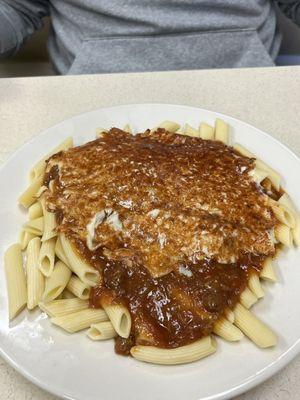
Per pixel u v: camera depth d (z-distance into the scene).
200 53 0.50
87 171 0.31
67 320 0.25
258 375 0.23
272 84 0.42
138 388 0.23
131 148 0.32
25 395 0.24
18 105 0.41
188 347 0.24
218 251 0.27
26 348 0.24
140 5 0.48
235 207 0.29
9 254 0.28
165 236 0.27
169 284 0.26
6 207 0.31
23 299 0.26
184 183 0.30
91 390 0.22
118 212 0.28
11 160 0.33
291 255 0.28
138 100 0.41
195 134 0.36
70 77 0.44
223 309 0.26
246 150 0.34
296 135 0.38
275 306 0.26
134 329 0.25
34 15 0.55
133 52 0.50
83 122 0.36
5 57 0.57
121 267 0.27
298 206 0.31
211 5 0.48
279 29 0.60
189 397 0.22
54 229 0.29
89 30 0.50
